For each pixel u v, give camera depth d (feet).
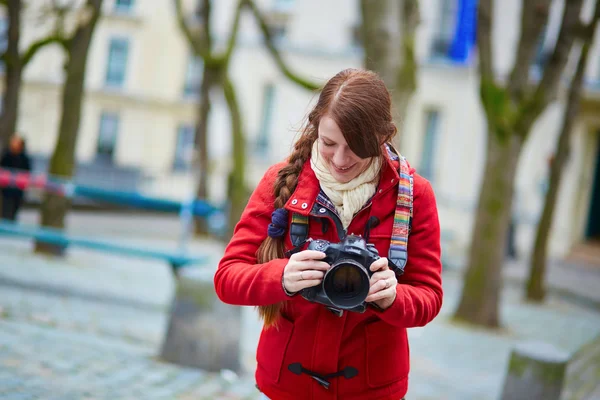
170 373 17.47
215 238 58.49
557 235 72.08
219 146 86.07
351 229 7.12
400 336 7.41
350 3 81.92
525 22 33.99
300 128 7.43
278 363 7.32
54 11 37.40
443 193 77.41
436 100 77.61
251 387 17.35
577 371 26.11
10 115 37.88
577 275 61.05
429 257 7.23
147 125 112.27
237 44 84.69
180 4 51.31
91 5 36.14
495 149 34.04
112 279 31.73
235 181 48.37
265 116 84.69
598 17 32.09
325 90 6.75
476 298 33.81
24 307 22.50
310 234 7.16
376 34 26.84
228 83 49.29
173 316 18.56
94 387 15.35
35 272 29.55
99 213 71.67
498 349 28.89
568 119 42.55
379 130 6.54
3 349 16.99
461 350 27.61
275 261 6.95
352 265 6.45
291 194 7.21
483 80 34.37
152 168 112.47
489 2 33.81
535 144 72.38
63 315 22.44
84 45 36.40
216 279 7.33
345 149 6.59
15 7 36.81
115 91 110.42
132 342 20.38
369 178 7.00
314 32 83.05
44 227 35.27
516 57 34.55
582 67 41.91
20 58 37.52
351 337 7.23
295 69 83.35
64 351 17.84
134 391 15.56
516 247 70.03
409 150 78.33
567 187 72.02
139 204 33.81
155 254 26.66
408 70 29.66
